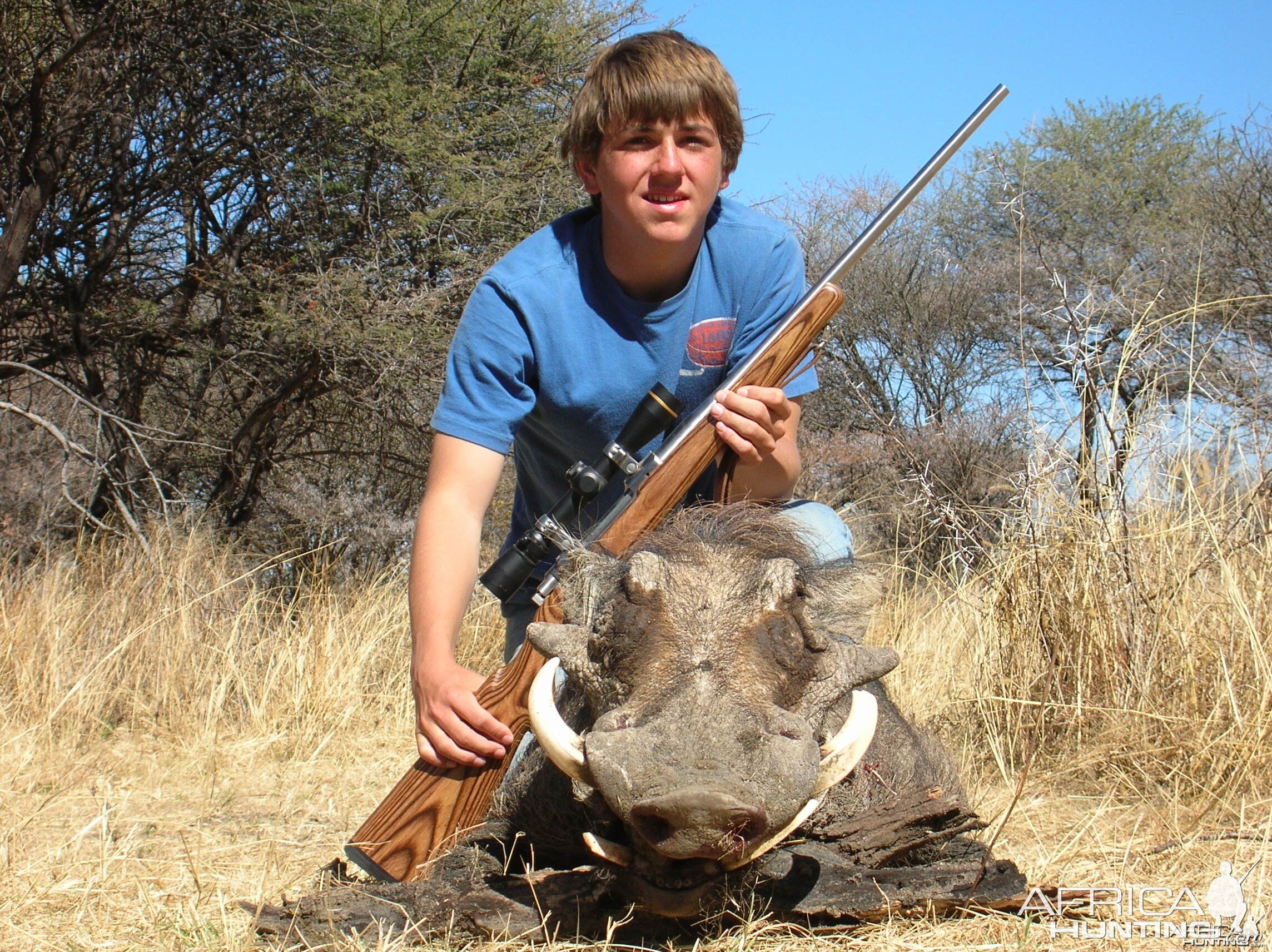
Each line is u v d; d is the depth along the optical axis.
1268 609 4.93
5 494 9.59
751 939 2.82
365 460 11.00
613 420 3.93
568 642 2.99
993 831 3.93
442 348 9.33
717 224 3.97
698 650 2.73
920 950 2.80
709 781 2.35
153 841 4.01
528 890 3.00
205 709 5.95
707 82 3.61
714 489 3.94
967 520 7.07
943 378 15.54
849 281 16.34
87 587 7.57
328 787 4.90
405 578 8.68
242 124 9.76
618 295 3.83
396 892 2.97
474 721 3.19
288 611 7.18
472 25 9.96
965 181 18.52
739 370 3.65
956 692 5.51
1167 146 17.83
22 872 3.41
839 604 3.27
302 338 9.34
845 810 3.35
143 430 9.57
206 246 10.32
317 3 9.45
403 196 9.95
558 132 10.31
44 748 5.28
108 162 9.68
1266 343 10.91
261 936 2.88
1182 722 4.53
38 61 8.87
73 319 9.78
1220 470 5.51
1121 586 5.09
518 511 4.46
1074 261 15.52
